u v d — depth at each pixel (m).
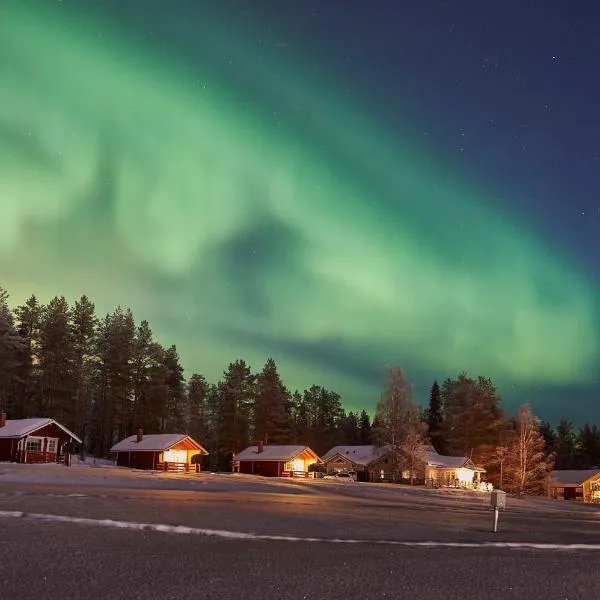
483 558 10.95
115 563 8.59
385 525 17.17
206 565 8.82
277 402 92.19
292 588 7.54
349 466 80.50
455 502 38.56
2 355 71.69
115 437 96.06
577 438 134.12
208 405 112.19
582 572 9.77
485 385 90.06
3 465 49.47
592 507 49.91
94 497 21.94
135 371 87.19
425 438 71.88
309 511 20.81
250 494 31.50
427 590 7.77
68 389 78.12
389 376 71.06
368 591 7.55
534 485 68.19
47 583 7.19
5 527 11.88
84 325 83.62
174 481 42.56
